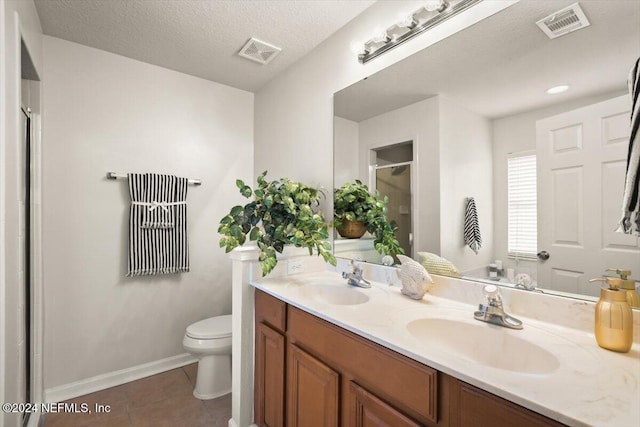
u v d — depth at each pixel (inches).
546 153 42.9
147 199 86.3
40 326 70.5
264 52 85.0
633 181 34.7
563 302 40.2
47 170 75.3
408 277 53.8
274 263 62.2
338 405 43.6
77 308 79.3
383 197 65.9
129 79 87.4
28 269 68.7
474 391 28.7
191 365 95.2
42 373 71.5
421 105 58.7
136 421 68.6
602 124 37.8
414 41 59.7
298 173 89.1
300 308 51.1
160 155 92.2
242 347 64.3
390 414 35.9
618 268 36.3
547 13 43.0
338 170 75.9
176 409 72.9
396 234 63.2
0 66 39.8
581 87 39.6
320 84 81.2
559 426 23.2
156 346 91.0
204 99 100.9
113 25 72.6
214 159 102.7
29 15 59.1
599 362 30.8
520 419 25.4
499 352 38.9
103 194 83.0
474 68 51.0
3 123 40.3
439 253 55.6
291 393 53.9
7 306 42.8
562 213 41.3
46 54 75.6
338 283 64.8
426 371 32.5
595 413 22.8
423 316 44.6
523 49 45.4
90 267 81.2
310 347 49.8
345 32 74.0
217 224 102.9
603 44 38.0
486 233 49.1
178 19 70.8
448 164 54.5
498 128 48.0
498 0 48.0
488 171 49.1
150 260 86.7
